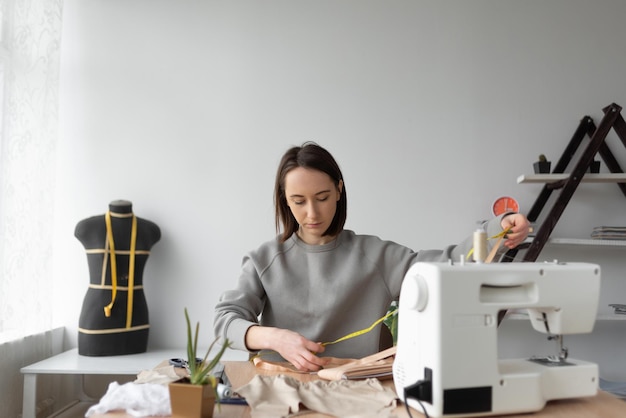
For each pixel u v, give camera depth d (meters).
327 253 1.62
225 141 3.05
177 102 3.05
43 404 2.66
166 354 2.68
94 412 0.91
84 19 3.05
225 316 1.44
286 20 3.11
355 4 3.13
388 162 3.08
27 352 2.53
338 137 3.08
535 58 3.16
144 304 2.72
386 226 3.05
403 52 3.12
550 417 0.93
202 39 3.08
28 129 2.58
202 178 3.03
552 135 3.13
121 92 3.04
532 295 0.99
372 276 1.62
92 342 2.56
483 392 0.92
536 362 1.04
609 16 3.19
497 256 1.39
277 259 1.63
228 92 3.07
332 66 3.10
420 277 0.96
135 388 0.97
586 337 3.07
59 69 2.80
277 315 1.60
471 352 0.92
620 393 2.52
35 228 2.59
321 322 1.58
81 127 3.01
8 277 2.46
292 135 3.06
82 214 2.98
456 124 3.11
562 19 3.18
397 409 0.98
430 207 3.07
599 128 2.76
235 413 0.94
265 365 1.33
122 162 3.01
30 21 2.64
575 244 2.88
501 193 3.09
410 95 3.11
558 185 2.94
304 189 1.45
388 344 1.68
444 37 3.14
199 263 2.99
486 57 3.14
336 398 1.00
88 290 2.64
